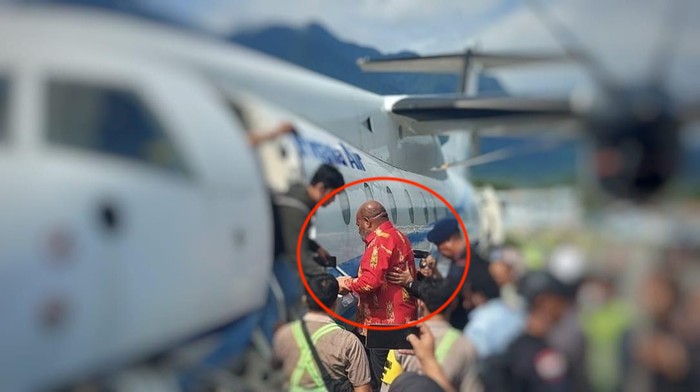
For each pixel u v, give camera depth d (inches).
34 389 122.1
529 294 164.1
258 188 156.9
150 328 132.1
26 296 121.4
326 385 166.1
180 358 137.2
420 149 226.7
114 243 128.3
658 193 153.9
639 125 152.0
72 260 124.3
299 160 172.4
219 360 144.4
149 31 149.6
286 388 159.9
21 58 136.6
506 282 171.0
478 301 172.4
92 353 126.0
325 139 191.6
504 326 167.6
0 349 119.8
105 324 126.9
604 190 156.3
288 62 184.1
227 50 163.2
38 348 121.6
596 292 161.5
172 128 141.6
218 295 143.8
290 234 163.0
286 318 162.1
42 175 127.1
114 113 137.0
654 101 152.2
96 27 144.0
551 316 163.8
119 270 128.3
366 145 219.0
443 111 209.5
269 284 157.2
